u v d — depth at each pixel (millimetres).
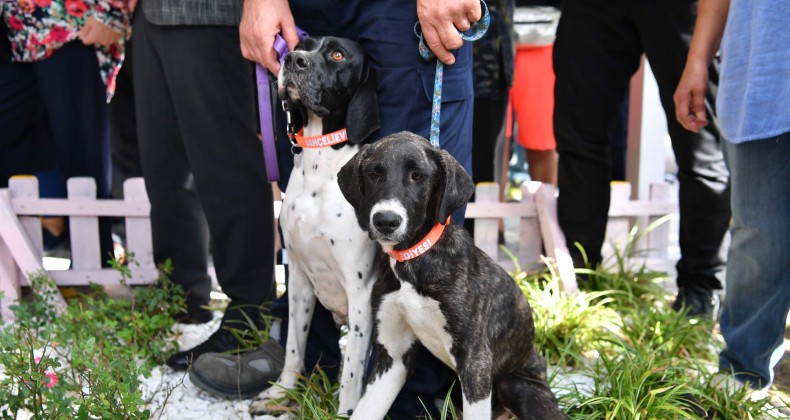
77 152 4520
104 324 3613
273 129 3129
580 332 3809
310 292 3086
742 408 3021
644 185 5402
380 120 2846
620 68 4273
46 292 3760
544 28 5379
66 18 4203
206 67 3418
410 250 2479
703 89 3240
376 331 2646
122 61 4715
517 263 4598
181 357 3502
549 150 5820
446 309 2484
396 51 2762
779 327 2926
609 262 4930
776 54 2613
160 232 3982
